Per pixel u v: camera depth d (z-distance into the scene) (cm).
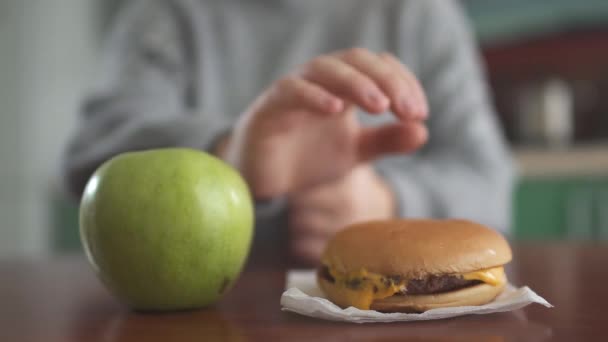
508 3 187
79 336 34
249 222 40
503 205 83
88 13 229
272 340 33
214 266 38
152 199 37
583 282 45
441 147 89
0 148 208
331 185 61
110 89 84
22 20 211
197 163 39
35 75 212
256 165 54
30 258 64
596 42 180
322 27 98
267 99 51
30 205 209
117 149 67
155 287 38
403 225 40
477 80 99
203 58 95
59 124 220
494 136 92
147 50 92
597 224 151
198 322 37
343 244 39
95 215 37
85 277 50
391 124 56
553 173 157
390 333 34
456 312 36
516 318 36
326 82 45
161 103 83
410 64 96
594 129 180
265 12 99
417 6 98
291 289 38
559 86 182
